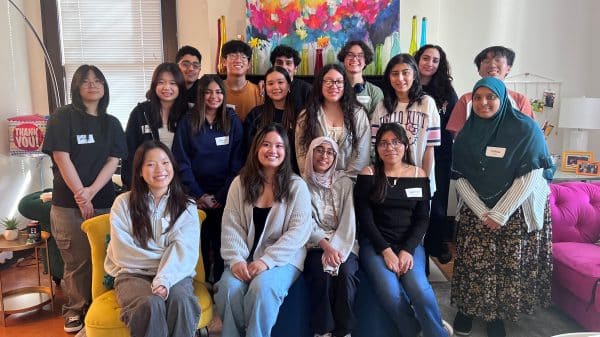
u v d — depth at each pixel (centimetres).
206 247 273
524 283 233
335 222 237
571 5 392
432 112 259
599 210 279
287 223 225
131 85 414
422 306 206
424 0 374
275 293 201
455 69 398
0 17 352
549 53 398
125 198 212
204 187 265
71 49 406
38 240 268
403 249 225
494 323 238
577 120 367
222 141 263
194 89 301
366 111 264
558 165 383
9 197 352
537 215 223
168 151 214
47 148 239
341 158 253
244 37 369
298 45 362
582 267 236
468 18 391
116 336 187
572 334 166
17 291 280
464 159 237
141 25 405
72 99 245
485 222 226
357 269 223
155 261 207
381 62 362
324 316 209
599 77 390
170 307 190
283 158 224
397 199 233
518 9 392
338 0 359
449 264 344
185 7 403
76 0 399
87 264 250
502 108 224
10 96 362
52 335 244
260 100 310
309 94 268
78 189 239
